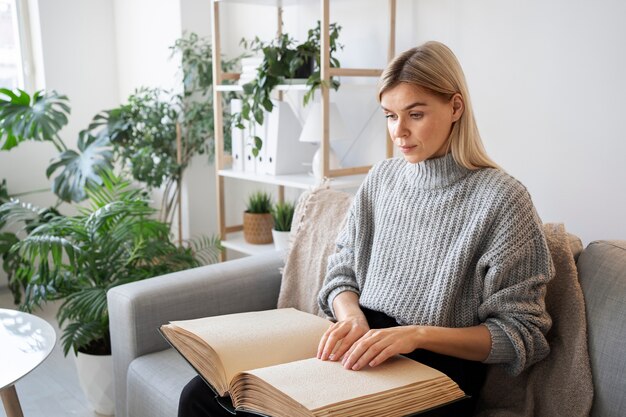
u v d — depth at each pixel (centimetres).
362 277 131
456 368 111
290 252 168
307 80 204
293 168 235
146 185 306
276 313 128
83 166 278
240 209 306
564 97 168
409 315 115
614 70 157
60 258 186
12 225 310
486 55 185
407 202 121
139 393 145
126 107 287
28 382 224
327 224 164
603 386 105
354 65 226
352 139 233
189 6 284
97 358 192
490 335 105
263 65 210
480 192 112
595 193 165
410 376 95
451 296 111
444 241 114
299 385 90
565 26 165
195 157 297
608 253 116
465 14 188
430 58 110
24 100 279
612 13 155
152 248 200
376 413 86
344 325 107
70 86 326
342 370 97
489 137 188
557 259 119
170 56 279
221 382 101
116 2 332
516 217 108
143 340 153
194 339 109
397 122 112
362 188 135
